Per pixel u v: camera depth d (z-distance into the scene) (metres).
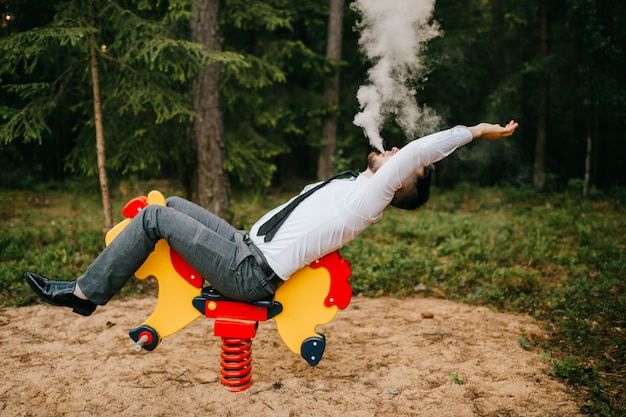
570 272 5.59
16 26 5.72
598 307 4.56
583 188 11.10
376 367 3.48
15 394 3.03
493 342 3.89
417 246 6.72
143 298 4.84
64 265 5.52
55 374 3.29
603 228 7.49
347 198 2.56
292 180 13.20
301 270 2.72
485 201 10.89
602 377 3.35
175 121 6.64
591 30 9.94
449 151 2.50
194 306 2.75
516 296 4.98
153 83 5.60
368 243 6.60
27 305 4.54
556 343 3.91
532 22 12.21
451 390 3.14
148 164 6.71
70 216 9.20
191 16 5.82
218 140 6.72
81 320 4.22
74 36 4.61
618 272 5.43
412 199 2.74
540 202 10.53
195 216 2.82
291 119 11.19
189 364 3.50
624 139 13.23
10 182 13.36
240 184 8.61
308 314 2.73
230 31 10.12
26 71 5.11
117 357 3.57
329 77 11.39
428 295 5.10
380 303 4.84
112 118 6.23
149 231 2.54
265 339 3.98
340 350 3.78
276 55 10.18
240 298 2.62
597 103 10.30
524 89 12.05
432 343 3.88
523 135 12.99
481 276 5.49
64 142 13.50
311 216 2.56
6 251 5.86
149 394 3.08
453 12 11.38
